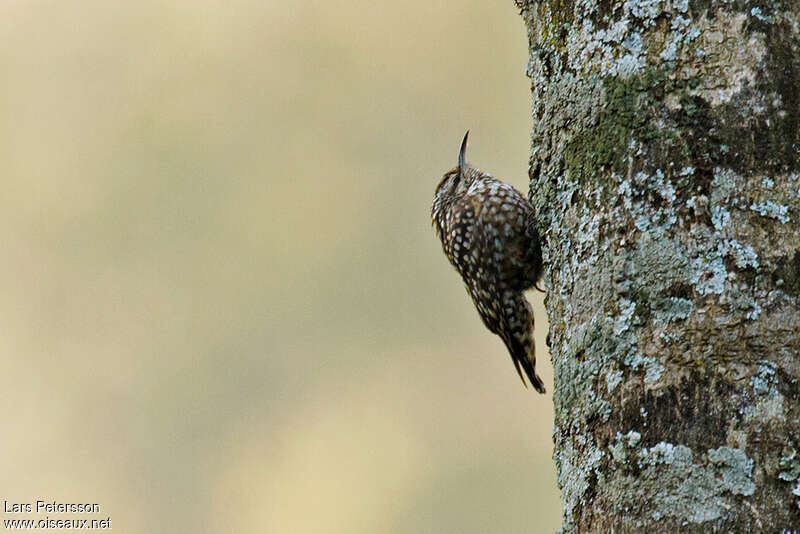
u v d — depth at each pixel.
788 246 4.77
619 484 4.88
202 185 16.11
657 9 5.13
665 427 4.78
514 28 15.76
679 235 4.93
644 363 4.90
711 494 4.62
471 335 14.71
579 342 5.21
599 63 5.32
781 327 4.69
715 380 4.72
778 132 4.87
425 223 15.39
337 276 15.46
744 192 4.85
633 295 4.99
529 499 13.56
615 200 5.14
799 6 4.96
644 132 5.09
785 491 4.53
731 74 4.95
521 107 15.40
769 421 4.61
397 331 15.05
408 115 15.85
